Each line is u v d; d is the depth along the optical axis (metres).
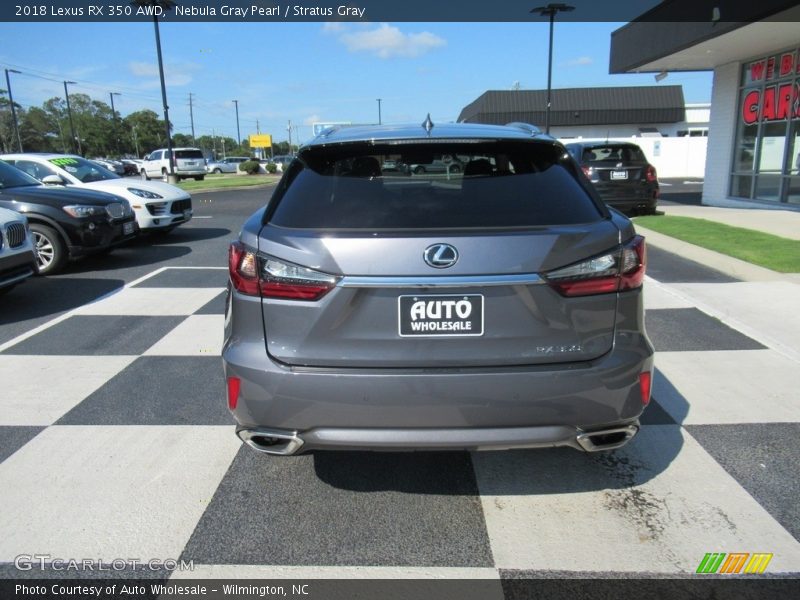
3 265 5.84
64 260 7.90
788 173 13.09
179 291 6.91
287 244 2.43
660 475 3.05
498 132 2.89
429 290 2.35
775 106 13.47
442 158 2.76
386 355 2.40
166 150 36.50
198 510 2.79
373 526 2.68
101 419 3.70
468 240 2.35
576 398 2.40
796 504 2.79
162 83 25.67
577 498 2.87
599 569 2.39
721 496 2.86
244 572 2.40
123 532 2.64
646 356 2.53
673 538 2.57
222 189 25.19
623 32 16.45
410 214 2.51
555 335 2.41
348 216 2.52
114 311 6.11
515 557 2.47
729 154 15.18
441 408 2.38
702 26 12.02
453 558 2.47
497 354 2.40
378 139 2.76
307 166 2.80
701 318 5.57
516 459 3.23
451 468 3.15
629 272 2.49
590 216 2.56
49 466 3.16
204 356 4.80
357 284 2.36
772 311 5.63
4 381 4.31
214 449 3.34
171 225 10.42
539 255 2.36
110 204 8.44
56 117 112.06
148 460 3.23
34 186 8.59
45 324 5.70
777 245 8.52
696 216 12.27
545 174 2.73
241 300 2.52
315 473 3.11
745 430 3.48
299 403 2.42
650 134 43.34
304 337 2.43
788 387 4.05
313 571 2.41
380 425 2.42
